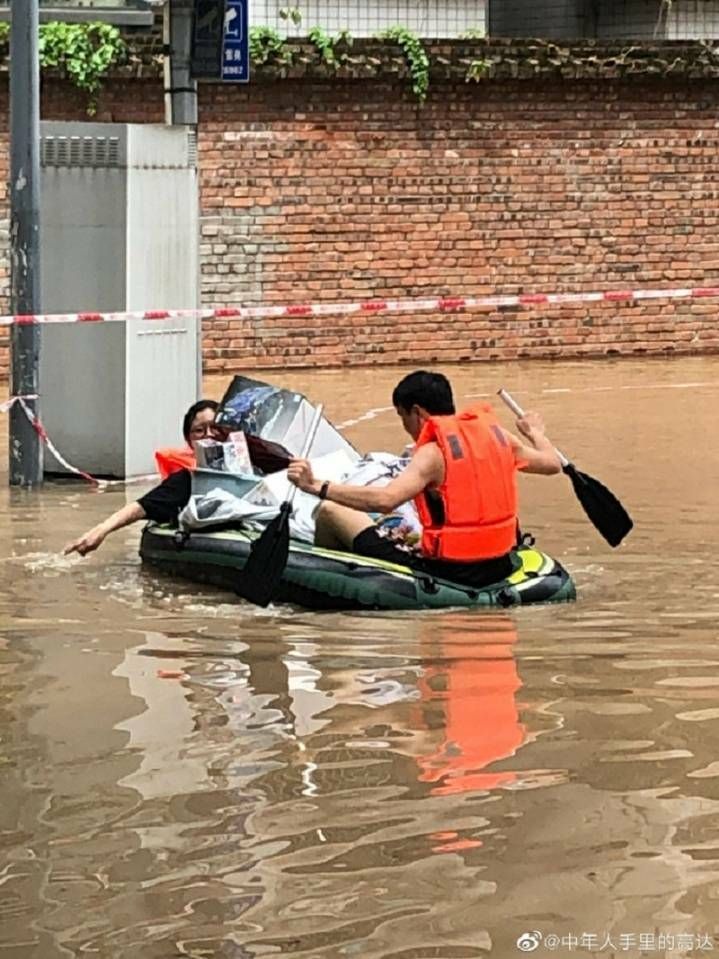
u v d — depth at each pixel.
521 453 8.43
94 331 12.16
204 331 18.77
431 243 19.53
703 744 5.77
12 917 4.45
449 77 19.23
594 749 5.72
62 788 5.43
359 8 21.73
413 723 6.05
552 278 20.02
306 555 8.05
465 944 4.25
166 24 12.72
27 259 11.69
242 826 5.06
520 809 5.15
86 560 9.24
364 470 9.15
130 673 6.84
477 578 8.05
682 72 19.91
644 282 20.36
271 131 18.84
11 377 11.86
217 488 8.90
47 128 12.13
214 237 18.75
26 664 7.00
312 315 19.16
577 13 23.78
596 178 20.03
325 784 5.41
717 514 10.36
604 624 7.60
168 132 12.36
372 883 4.62
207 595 8.34
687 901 4.47
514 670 6.76
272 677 6.73
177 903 4.52
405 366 19.48
